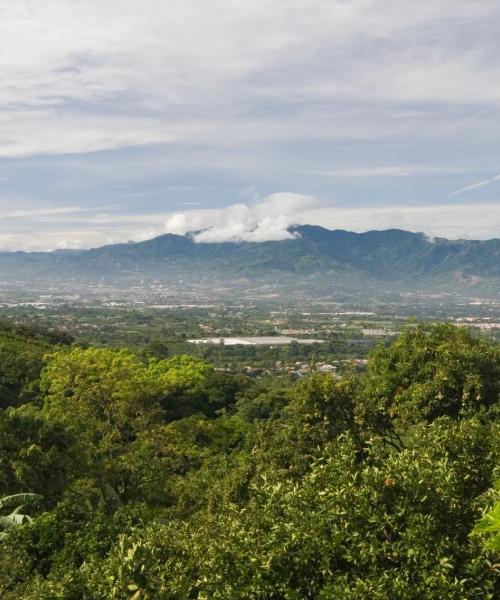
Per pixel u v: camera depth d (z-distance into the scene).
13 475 22.14
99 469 24.78
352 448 11.77
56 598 10.38
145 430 32.75
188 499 22.20
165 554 10.84
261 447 18.41
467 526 9.17
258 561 8.70
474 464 11.34
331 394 18.11
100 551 15.44
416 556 8.10
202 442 41.00
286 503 10.00
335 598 7.89
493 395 17.69
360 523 8.68
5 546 15.62
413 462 9.73
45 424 23.30
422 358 18.77
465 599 7.60
